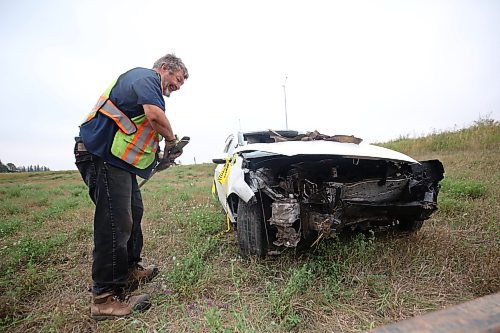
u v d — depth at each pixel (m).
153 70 2.27
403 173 2.99
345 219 2.75
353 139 3.06
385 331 0.48
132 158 2.17
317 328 1.94
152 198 6.58
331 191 2.51
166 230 3.99
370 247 2.76
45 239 3.93
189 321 2.01
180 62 2.45
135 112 2.14
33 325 2.15
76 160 2.24
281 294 2.21
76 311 2.25
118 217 2.17
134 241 2.63
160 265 3.03
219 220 4.21
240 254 3.08
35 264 3.19
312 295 2.21
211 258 3.05
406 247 2.93
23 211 6.59
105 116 2.11
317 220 2.49
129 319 2.11
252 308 2.16
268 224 2.76
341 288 2.34
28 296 2.54
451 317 0.50
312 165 2.65
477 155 8.66
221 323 1.91
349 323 1.98
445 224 3.63
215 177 4.66
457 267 2.60
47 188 12.16
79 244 3.75
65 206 6.39
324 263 2.64
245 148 3.15
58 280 2.79
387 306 2.12
